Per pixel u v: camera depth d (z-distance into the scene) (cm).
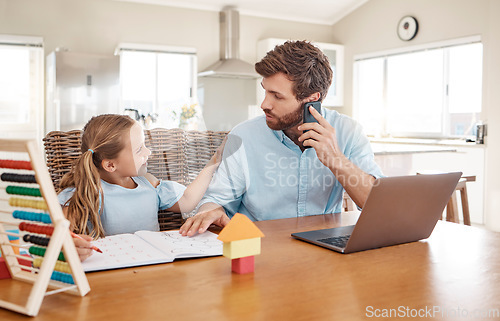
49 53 511
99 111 478
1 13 488
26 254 98
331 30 685
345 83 666
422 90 565
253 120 159
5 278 84
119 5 546
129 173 130
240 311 70
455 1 509
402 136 592
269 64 139
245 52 627
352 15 646
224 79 604
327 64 144
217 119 596
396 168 448
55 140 145
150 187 137
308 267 93
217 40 608
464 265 95
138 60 553
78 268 75
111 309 71
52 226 74
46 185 70
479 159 459
